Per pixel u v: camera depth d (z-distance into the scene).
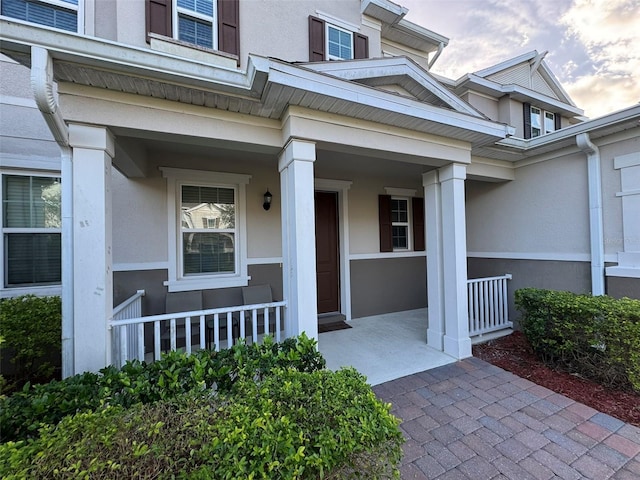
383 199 5.95
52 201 3.71
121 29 3.24
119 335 2.50
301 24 4.40
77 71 2.05
